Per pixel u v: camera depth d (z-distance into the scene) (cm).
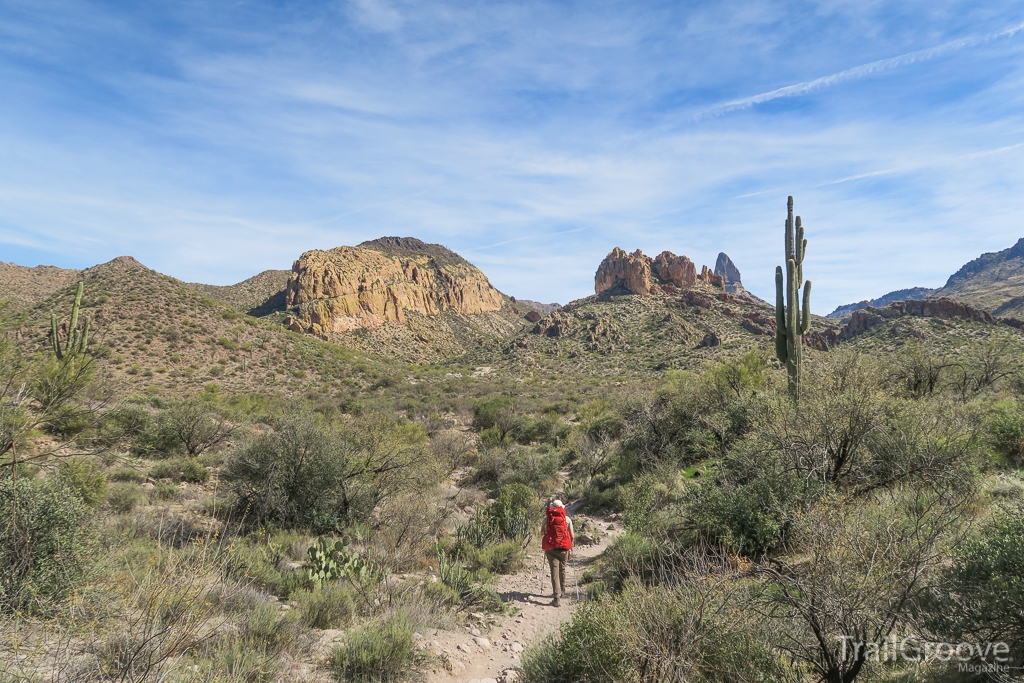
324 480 1021
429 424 2888
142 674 334
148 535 721
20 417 545
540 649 496
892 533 388
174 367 4578
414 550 909
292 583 674
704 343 9169
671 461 1312
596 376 8156
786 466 699
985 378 1567
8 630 358
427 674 501
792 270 1253
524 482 1556
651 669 388
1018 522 402
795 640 359
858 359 1195
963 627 339
